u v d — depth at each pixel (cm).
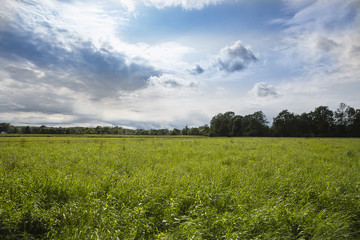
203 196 466
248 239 336
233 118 8962
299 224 372
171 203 419
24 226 343
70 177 565
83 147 1571
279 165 842
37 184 485
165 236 332
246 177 630
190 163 875
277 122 8175
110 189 499
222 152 1292
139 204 408
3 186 460
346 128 7356
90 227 340
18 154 1076
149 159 970
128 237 329
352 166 873
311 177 638
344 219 395
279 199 466
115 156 1048
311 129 7950
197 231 326
